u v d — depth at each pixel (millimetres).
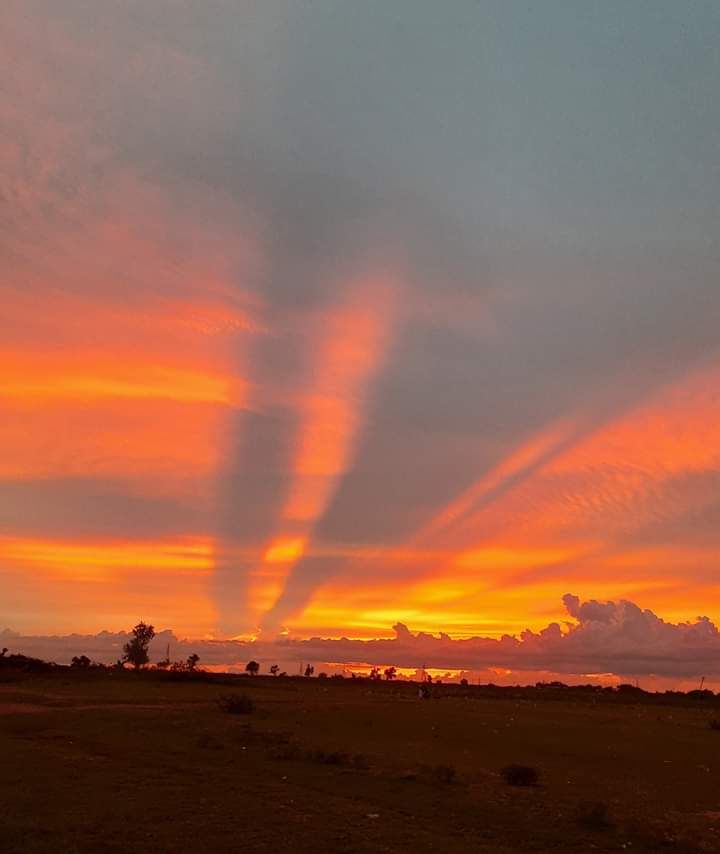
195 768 24031
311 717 44625
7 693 58281
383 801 19641
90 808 17656
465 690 112438
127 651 111062
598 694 118750
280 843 14977
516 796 21125
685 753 34656
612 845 15945
